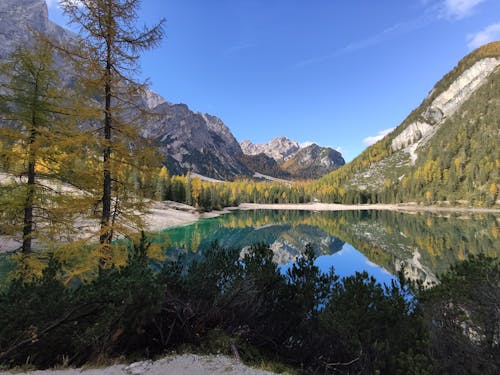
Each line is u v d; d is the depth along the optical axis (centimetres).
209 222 6881
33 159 891
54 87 952
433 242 3822
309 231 5753
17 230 952
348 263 2692
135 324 405
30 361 407
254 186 17388
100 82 835
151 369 381
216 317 519
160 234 982
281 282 621
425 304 501
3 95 888
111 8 841
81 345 414
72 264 828
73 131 862
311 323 558
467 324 436
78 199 912
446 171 12988
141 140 914
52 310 433
